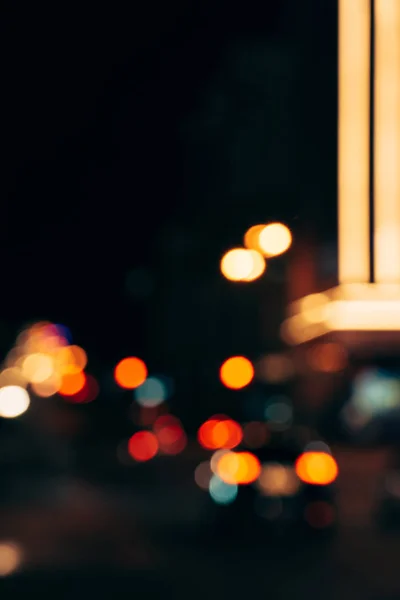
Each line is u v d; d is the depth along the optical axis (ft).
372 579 52.80
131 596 46.34
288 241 74.33
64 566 55.21
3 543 64.23
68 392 214.28
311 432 73.46
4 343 223.10
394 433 160.45
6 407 113.09
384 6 127.44
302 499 66.69
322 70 148.36
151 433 135.95
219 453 73.20
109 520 77.77
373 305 130.62
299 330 145.18
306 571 55.67
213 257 131.75
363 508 87.56
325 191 134.92
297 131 164.25
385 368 163.32
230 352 153.79
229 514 66.69
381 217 128.98
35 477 102.53
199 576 53.31
